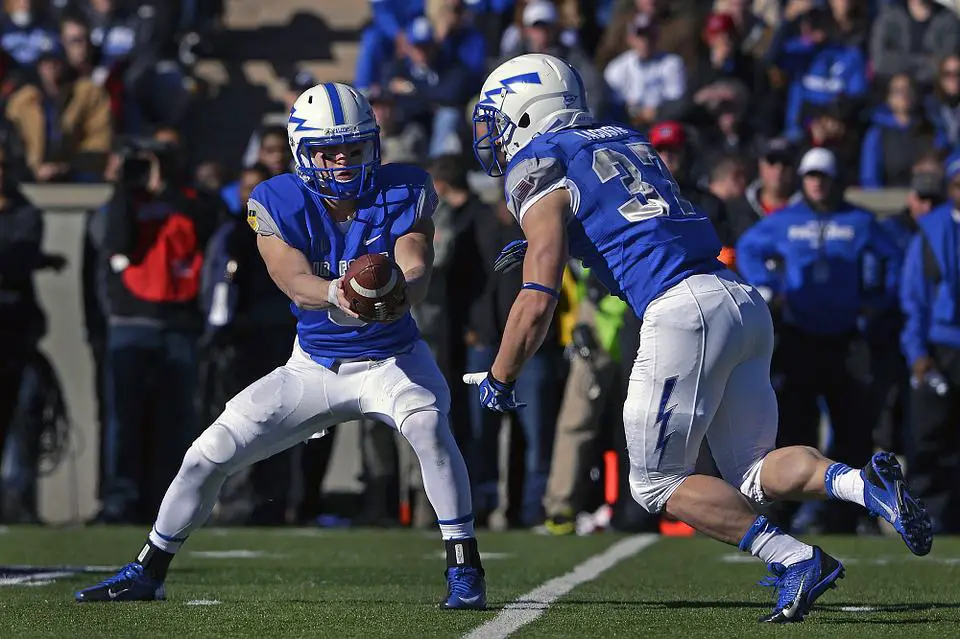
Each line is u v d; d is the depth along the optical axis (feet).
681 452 49.08
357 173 52.75
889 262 100.27
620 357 96.43
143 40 139.33
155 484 106.01
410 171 54.29
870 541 93.71
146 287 103.50
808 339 98.58
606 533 100.68
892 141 120.06
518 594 60.90
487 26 137.80
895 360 102.32
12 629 48.19
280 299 102.06
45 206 121.49
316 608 54.60
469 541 53.93
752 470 49.90
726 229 95.40
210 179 122.52
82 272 109.19
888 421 107.04
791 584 48.44
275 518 106.83
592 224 49.55
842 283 98.48
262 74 153.69
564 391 104.94
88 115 130.62
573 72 52.21
